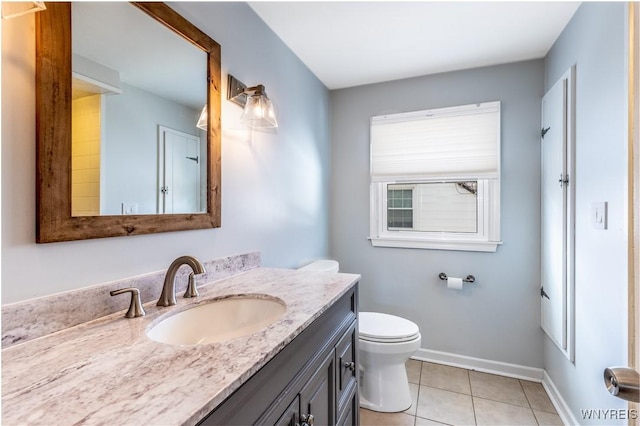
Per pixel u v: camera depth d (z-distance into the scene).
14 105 0.69
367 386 1.78
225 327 1.05
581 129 1.48
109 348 0.67
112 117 0.89
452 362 2.26
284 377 0.75
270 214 1.71
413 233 2.41
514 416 1.70
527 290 2.08
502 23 1.67
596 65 1.33
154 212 1.02
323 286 1.19
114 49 0.89
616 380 0.60
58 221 0.75
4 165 0.67
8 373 0.56
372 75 2.33
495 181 2.15
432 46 1.91
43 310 0.72
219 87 1.30
